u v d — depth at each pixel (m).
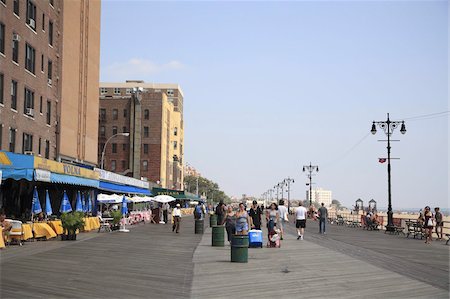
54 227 30.67
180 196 95.12
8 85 39.22
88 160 60.56
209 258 21.92
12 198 39.00
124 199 42.78
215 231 27.80
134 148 111.88
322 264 20.09
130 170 111.25
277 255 23.50
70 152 54.41
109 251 24.31
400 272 17.94
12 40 40.12
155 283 15.09
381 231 47.31
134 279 15.74
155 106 114.12
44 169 28.83
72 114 55.19
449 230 44.69
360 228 53.25
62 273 16.67
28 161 28.41
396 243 31.72
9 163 27.59
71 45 54.81
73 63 55.53
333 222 66.88
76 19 56.34
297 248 27.42
